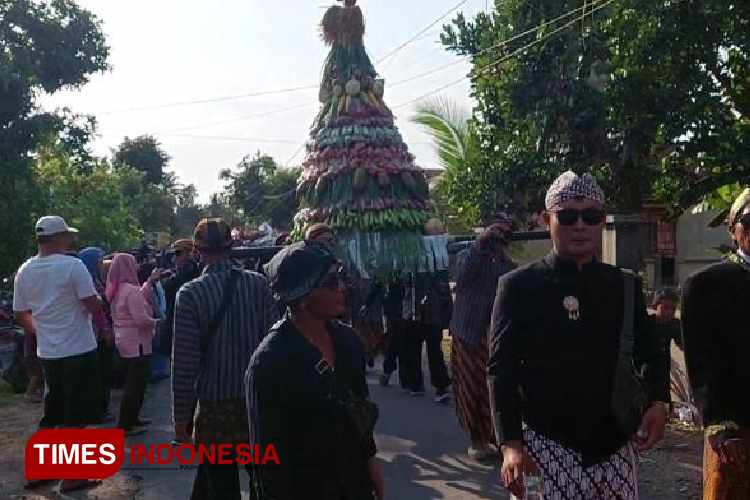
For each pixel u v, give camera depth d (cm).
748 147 782
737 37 770
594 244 324
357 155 811
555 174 910
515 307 323
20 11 1803
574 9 914
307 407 276
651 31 793
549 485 317
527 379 322
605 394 316
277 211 3847
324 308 288
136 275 754
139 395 741
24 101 1711
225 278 425
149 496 577
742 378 346
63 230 605
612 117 828
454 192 1029
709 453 362
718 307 348
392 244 798
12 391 984
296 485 274
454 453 671
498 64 950
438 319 847
